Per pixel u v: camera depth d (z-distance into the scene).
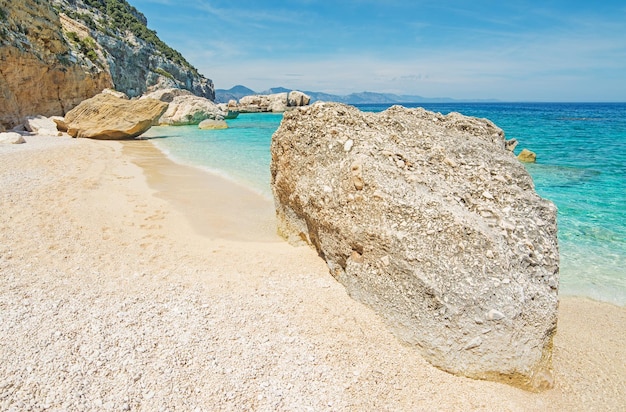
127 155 19.09
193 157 18.81
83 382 3.67
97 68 37.41
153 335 4.41
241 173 14.88
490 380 4.13
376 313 5.00
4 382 3.60
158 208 9.90
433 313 4.35
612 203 11.12
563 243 8.26
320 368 4.12
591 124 42.91
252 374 3.95
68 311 4.84
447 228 4.61
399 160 5.62
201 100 40.44
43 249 6.82
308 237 7.02
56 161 14.91
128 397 3.54
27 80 27.19
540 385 4.10
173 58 87.69
